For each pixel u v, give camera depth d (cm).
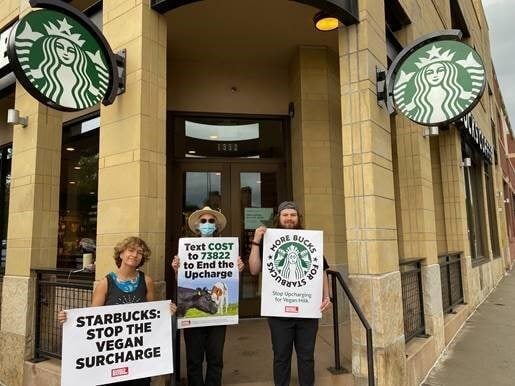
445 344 589
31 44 309
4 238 716
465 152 948
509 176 2525
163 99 384
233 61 645
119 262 305
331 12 400
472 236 977
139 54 369
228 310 341
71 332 278
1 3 582
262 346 482
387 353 378
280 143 659
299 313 338
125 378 290
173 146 620
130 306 296
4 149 747
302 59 614
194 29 552
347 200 404
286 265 345
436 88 404
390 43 524
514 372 494
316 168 604
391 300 400
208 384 344
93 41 347
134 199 352
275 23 546
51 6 317
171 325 311
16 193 506
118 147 373
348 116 411
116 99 381
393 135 658
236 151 644
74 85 334
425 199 551
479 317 788
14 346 470
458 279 782
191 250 338
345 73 418
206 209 359
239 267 347
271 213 637
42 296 469
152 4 382
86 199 604
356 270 392
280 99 659
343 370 398
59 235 626
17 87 527
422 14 636
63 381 272
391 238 419
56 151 506
